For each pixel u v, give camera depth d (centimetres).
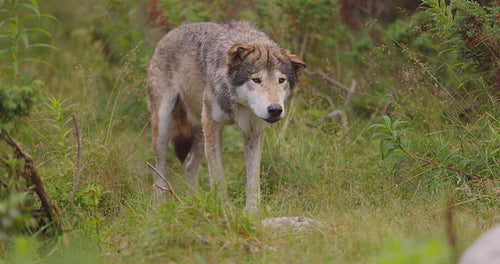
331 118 1309
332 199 895
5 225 630
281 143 1155
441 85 1003
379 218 762
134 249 647
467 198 841
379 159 1048
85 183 849
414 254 425
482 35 939
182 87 1084
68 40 1509
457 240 557
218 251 637
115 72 1377
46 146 939
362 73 1477
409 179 939
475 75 1032
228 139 1259
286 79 892
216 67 954
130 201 904
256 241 682
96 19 1572
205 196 736
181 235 655
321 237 696
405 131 901
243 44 884
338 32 1566
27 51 1393
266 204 858
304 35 1534
